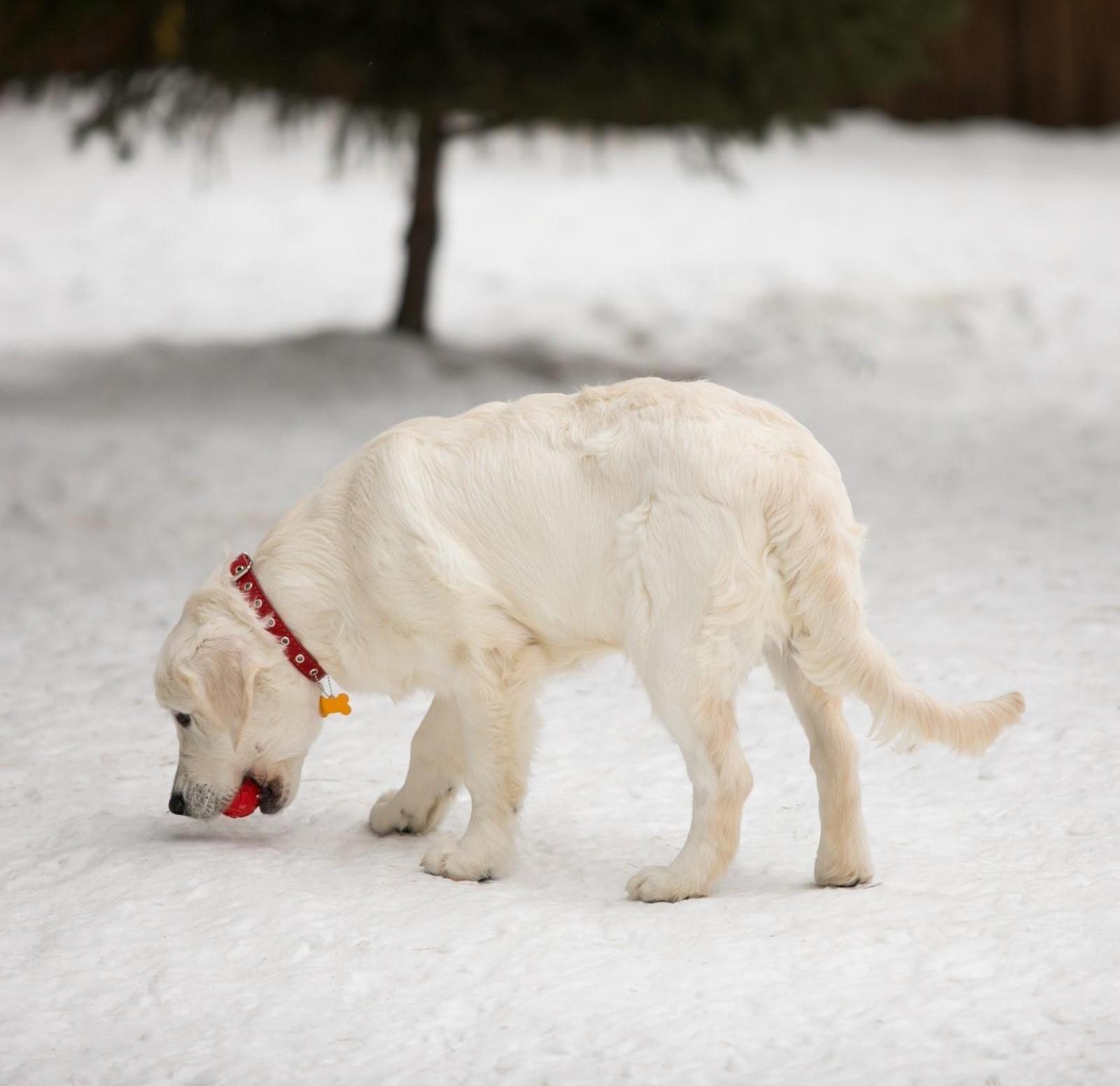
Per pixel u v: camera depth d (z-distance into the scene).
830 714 6.25
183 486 15.26
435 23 19.00
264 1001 5.38
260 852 6.86
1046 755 7.69
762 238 28.95
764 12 19.09
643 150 35.72
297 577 6.74
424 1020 5.20
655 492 6.11
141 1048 5.11
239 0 19.06
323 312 24.70
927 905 5.92
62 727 8.73
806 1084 4.63
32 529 13.84
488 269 26.95
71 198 30.30
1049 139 36.62
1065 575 11.34
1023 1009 5.00
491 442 6.54
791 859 6.66
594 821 7.22
